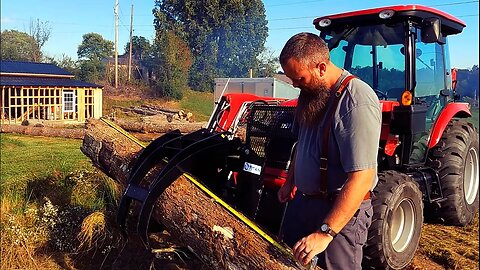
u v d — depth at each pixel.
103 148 5.03
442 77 5.82
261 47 41.34
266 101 5.34
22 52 53.91
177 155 3.74
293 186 3.18
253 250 3.04
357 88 2.58
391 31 5.11
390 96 5.12
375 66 5.27
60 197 5.62
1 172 7.77
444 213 5.67
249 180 3.90
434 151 5.65
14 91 24.80
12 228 4.68
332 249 2.82
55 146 12.98
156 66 38.06
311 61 2.61
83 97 26.23
